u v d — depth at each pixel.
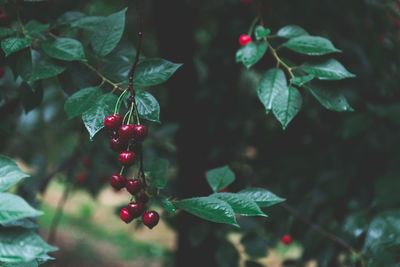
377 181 1.52
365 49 1.75
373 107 1.59
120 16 1.09
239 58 1.14
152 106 1.00
